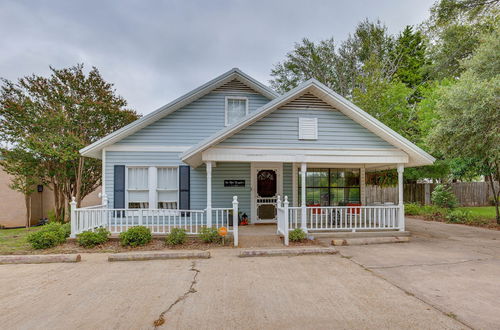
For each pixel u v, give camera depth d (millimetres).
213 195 10234
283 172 10453
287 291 4332
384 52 21734
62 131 12750
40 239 7070
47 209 17438
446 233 9492
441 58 19328
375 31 21359
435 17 17125
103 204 8828
